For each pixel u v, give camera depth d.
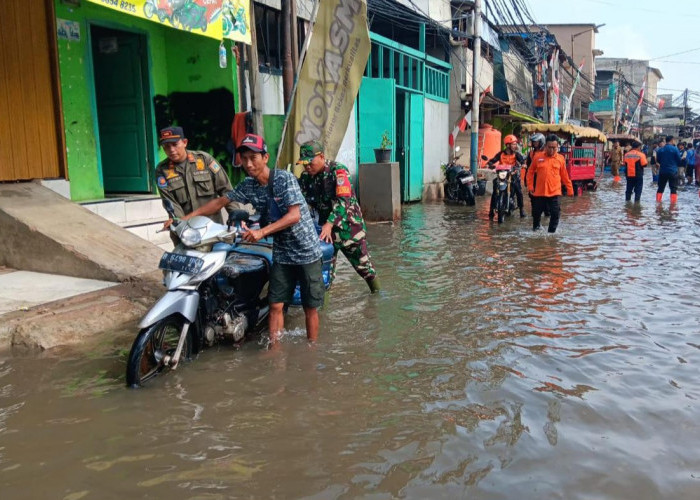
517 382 4.04
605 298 6.17
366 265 6.11
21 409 3.59
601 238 10.09
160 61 9.30
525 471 2.96
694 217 13.12
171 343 4.55
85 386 3.92
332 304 5.92
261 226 4.82
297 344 4.77
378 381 4.05
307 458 3.07
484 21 20.62
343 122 8.14
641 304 5.95
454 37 19.06
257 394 3.83
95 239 6.40
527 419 3.51
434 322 5.34
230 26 8.21
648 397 3.83
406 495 2.76
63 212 6.71
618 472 2.96
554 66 27.95
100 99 9.33
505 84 24.58
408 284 6.73
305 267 4.60
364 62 7.98
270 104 10.66
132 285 5.74
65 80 7.73
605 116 46.59
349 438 3.28
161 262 4.21
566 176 10.64
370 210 12.55
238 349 4.65
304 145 5.49
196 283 4.21
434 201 16.94
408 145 15.90
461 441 3.24
